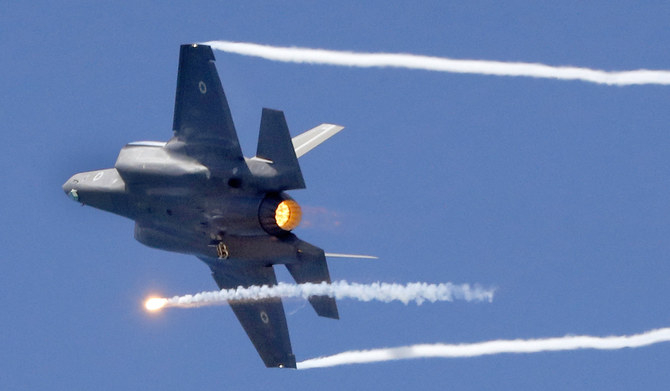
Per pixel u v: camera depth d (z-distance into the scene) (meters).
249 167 75.44
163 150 79.31
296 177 73.50
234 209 76.56
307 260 76.88
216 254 79.94
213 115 76.31
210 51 75.31
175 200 79.00
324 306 77.69
